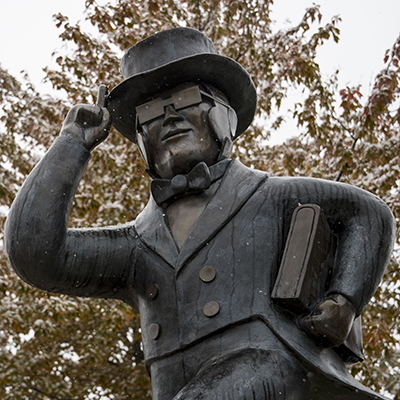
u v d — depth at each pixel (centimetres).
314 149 1038
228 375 259
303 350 268
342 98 968
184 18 1074
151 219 320
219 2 1059
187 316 283
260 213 300
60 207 306
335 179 930
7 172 1010
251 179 313
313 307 279
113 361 1062
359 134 915
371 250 290
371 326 867
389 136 990
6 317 863
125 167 966
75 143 317
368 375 856
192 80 336
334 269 291
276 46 1008
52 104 1011
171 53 348
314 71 980
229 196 308
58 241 305
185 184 310
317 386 275
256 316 275
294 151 972
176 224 309
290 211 301
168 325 288
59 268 307
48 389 980
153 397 288
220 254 291
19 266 305
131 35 1017
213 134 326
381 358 902
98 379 1028
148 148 329
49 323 889
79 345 1046
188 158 319
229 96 348
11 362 941
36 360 954
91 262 313
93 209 959
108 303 896
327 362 277
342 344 289
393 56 910
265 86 1016
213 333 275
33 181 307
